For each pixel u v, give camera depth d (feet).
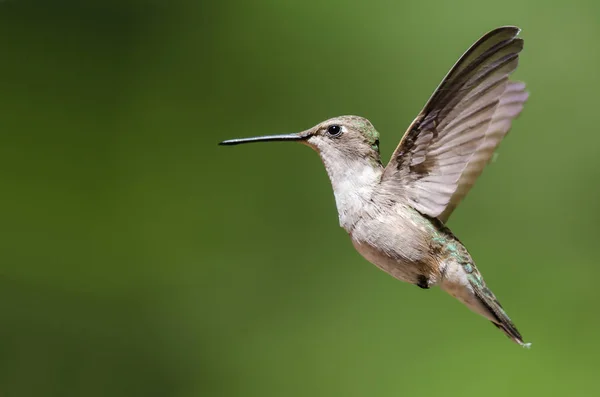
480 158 5.72
